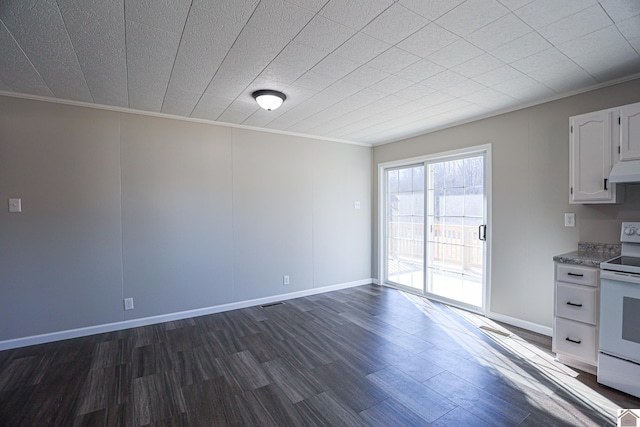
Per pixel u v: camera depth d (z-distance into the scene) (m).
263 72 2.47
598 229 2.73
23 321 2.91
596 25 1.85
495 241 3.51
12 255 2.87
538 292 3.16
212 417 1.93
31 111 2.92
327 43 2.04
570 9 1.70
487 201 3.57
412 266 4.71
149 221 3.47
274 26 1.84
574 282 2.43
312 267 4.66
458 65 2.37
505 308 3.43
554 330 2.55
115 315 3.30
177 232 3.62
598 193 2.49
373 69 2.43
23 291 2.91
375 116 3.63
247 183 4.09
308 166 4.60
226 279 3.93
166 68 2.38
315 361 2.62
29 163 2.92
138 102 3.14
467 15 1.75
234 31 1.89
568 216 2.92
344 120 3.80
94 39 1.96
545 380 2.30
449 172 4.11
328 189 4.81
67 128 3.07
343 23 1.82
